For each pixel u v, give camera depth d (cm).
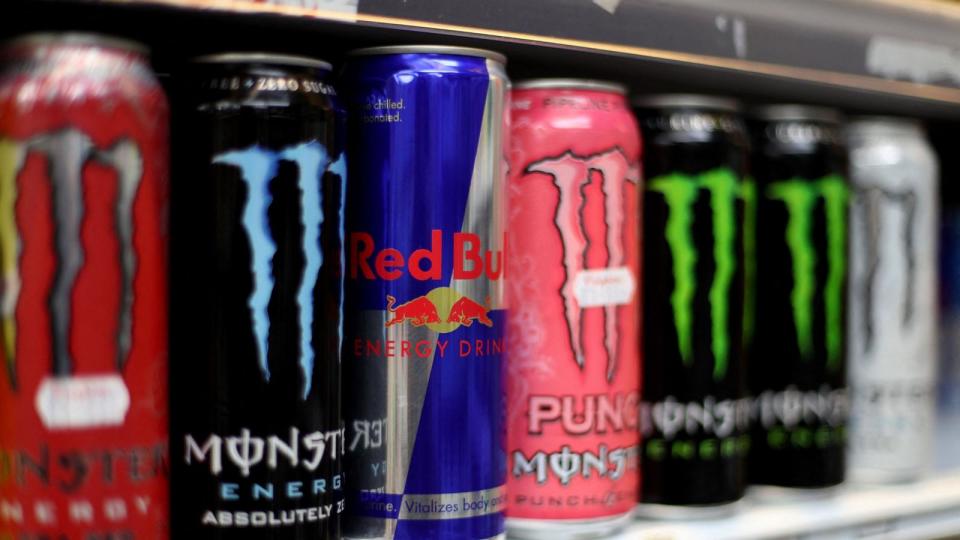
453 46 71
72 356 63
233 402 66
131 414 64
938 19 82
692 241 77
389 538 70
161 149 65
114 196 64
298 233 67
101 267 63
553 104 74
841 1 79
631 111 77
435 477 70
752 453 83
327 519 68
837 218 82
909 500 83
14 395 63
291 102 66
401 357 70
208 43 73
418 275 69
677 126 78
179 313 67
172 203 67
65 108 63
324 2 67
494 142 71
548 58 76
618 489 75
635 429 77
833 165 82
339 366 68
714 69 78
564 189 74
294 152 66
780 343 82
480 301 71
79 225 63
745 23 76
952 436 96
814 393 82
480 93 70
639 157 76
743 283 79
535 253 74
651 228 78
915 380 85
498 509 71
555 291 74
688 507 78
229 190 66
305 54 76
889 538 82
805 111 82
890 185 84
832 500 83
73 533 63
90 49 64
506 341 72
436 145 69
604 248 75
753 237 82
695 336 78
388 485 70
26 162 63
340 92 71
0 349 63
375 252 70
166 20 68
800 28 77
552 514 74
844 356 83
